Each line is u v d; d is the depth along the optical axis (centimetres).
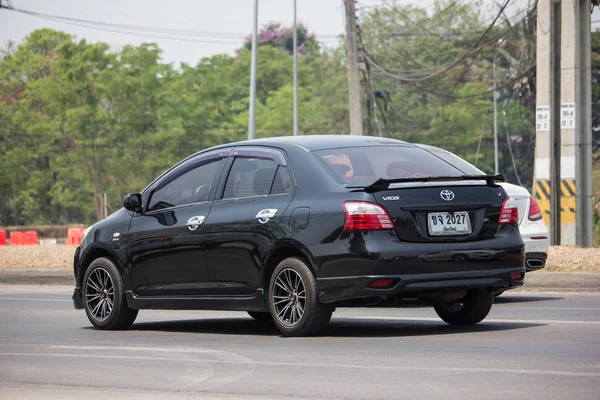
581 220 4728
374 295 1983
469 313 2230
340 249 2006
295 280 2084
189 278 2280
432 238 2025
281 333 2225
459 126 18100
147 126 17962
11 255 4938
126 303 2409
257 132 19375
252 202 2184
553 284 3403
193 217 2280
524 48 13125
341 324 2359
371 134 18100
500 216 2105
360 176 2102
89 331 2380
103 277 2461
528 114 17662
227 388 1452
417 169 2155
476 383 1429
